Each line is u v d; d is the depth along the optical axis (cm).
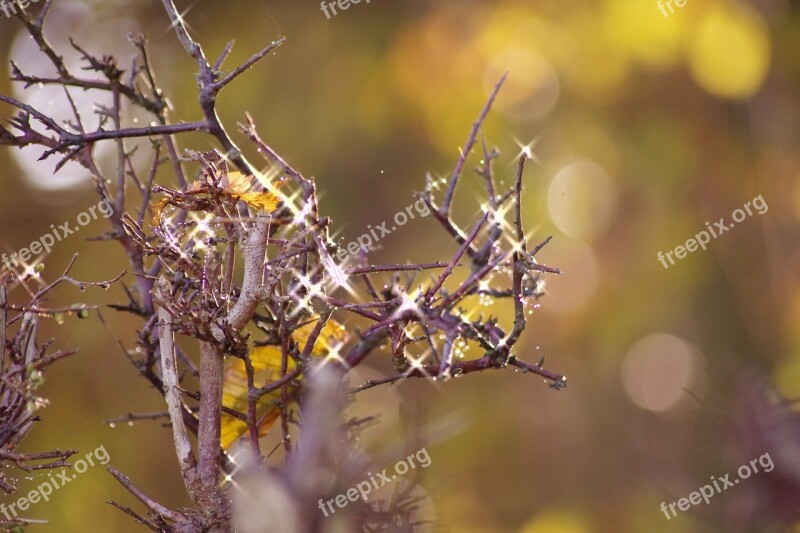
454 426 205
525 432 789
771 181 789
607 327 807
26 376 218
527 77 780
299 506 167
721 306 789
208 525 202
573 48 776
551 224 794
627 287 812
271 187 199
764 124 780
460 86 782
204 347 208
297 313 216
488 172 214
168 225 210
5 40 695
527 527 755
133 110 432
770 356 741
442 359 197
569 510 753
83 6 732
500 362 208
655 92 785
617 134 800
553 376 208
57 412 705
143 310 246
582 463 770
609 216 811
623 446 736
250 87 762
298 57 777
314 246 205
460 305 242
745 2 732
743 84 735
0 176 716
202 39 751
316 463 171
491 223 211
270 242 206
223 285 212
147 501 207
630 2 738
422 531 213
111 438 706
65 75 243
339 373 216
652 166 798
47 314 222
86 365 707
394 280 222
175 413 213
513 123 785
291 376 210
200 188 199
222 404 227
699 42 732
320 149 773
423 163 789
